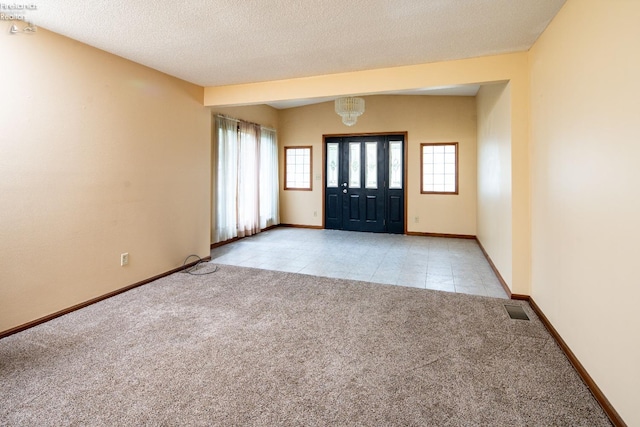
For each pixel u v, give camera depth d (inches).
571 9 82.7
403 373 77.5
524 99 120.0
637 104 56.5
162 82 146.0
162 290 133.0
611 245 64.5
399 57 126.3
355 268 168.6
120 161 127.7
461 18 95.0
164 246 150.7
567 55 85.2
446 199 251.9
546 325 100.4
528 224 120.0
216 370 78.5
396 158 265.6
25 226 98.5
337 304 119.7
